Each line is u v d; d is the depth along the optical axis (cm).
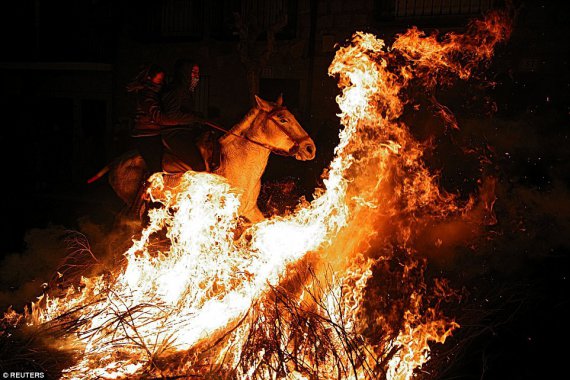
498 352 496
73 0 1570
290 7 1262
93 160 1451
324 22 1222
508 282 596
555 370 475
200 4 1411
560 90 988
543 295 576
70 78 1602
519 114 995
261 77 1298
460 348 474
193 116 651
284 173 1060
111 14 1523
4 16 1647
